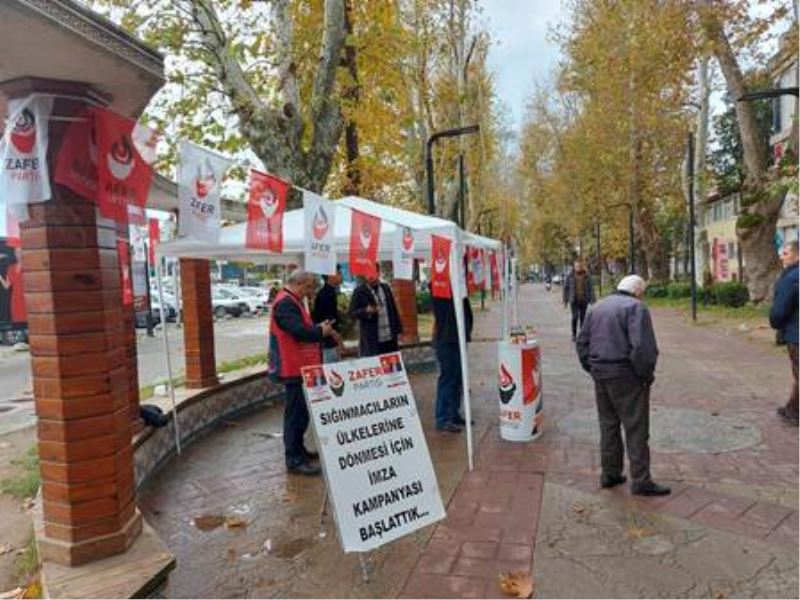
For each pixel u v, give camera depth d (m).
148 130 4.15
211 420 8.48
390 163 17.88
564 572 4.14
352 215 6.04
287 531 4.97
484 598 3.86
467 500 5.44
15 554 5.01
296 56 11.73
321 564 4.39
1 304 21.97
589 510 5.13
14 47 3.16
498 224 52.56
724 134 39.38
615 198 35.22
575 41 30.80
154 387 9.87
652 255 37.28
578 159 37.12
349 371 4.38
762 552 4.33
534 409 7.20
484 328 22.27
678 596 3.81
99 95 3.83
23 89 3.60
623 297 5.50
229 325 32.28
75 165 3.71
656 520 4.89
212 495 5.86
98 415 3.90
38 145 3.60
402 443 4.48
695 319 20.56
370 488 4.26
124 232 6.25
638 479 5.38
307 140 12.27
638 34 19.28
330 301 8.71
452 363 7.68
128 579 3.62
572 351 14.63
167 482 6.26
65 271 3.81
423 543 4.62
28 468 7.27
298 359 6.33
